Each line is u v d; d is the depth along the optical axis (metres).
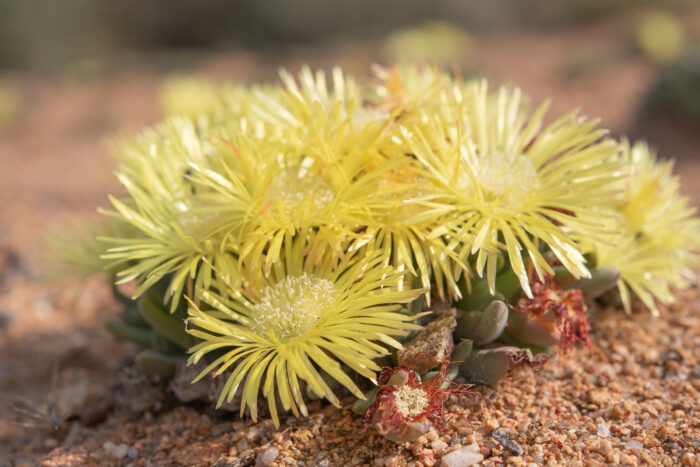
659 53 0.86
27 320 0.36
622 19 1.20
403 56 0.86
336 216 0.26
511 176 0.27
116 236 0.29
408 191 0.27
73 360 0.34
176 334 0.28
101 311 0.37
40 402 0.32
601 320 0.31
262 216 0.26
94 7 1.43
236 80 0.98
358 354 0.25
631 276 0.29
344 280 0.26
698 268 0.35
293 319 0.26
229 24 1.48
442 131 0.27
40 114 0.90
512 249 0.26
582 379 0.28
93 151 0.73
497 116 0.29
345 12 1.45
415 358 0.26
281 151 0.27
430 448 0.26
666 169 0.31
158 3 1.46
